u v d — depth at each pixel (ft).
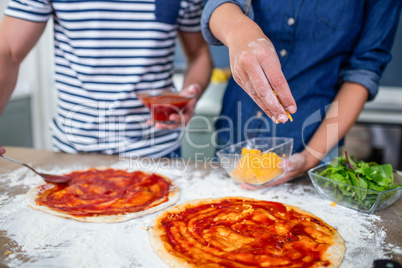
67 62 5.22
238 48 3.09
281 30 4.74
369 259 2.86
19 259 2.81
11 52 4.73
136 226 3.36
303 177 4.59
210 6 3.90
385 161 9.64
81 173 4.54
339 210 3.70
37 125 10.91
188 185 4.33
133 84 5.18
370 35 4.60
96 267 2.74
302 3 4.56
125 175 4.48
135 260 2.85
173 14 5.05
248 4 4.08
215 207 3.67
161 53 5.25
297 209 3.65
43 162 4.94
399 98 10.38
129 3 4.81
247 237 3.06
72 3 4.70
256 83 2.96
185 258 2.79
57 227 3.31
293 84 4.83
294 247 2.93
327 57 4.68
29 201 3.74
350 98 4.53
